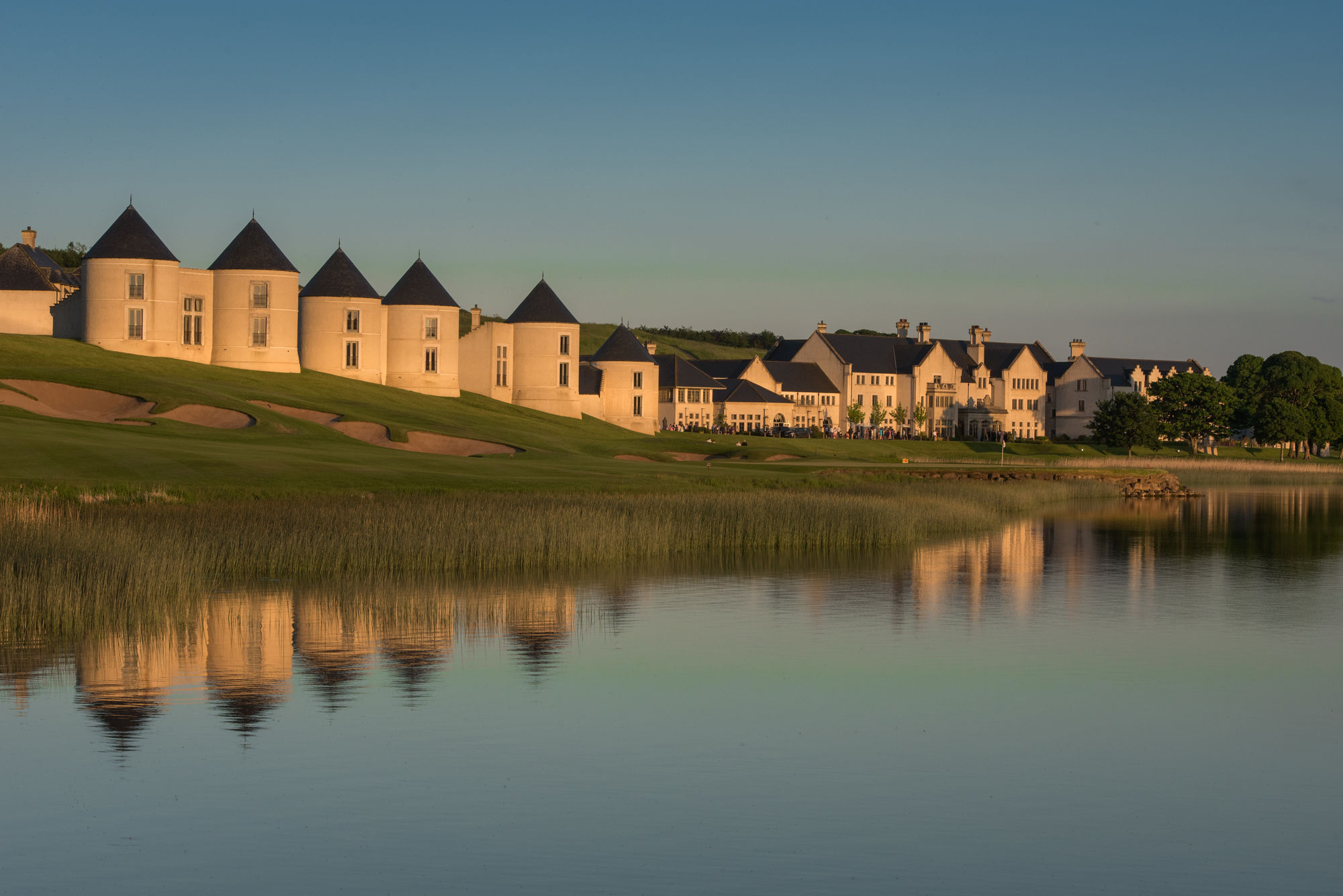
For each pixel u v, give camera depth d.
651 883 18.77
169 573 37.16
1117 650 34.94
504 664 31.62
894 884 18.89
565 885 18.64
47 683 28.92
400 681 29.77
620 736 25.86
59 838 20.14
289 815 21.19
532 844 20.16
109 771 23.12
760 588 43.62
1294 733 26.91
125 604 35.16
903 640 35.88
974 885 18.94
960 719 27.59
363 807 21.59
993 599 43.06
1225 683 31.17
